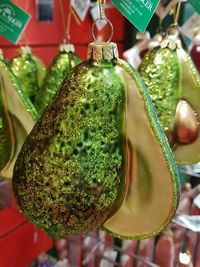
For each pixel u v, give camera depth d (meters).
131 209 0.13
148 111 0.12
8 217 0.33
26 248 0.36
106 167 0.12
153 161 0.12
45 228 0.12
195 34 0.23
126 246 0.33
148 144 0.12
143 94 0.12
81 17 0.26
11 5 0.20
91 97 0.11
